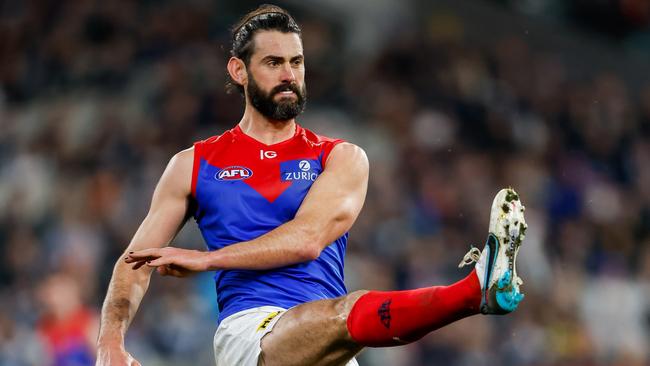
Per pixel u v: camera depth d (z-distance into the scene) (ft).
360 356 119.96
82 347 98.32
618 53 201.26
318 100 159.74
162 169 140.87
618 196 166.61
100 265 127.95
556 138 171.42
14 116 153.07
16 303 120.57
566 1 202.39
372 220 140.26
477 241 145.59
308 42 165.37
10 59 160.97
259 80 52.26
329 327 46.70
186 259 47.88
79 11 163.84
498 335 132.36
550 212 158.10
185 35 162.09
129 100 152.05
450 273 136.87
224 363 51.55
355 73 166.91
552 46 195.42
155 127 147.33
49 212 136.87
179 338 118.52
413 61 171.42
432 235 142.20
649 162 176.14
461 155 158.61
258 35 52.37
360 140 153.48
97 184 136.56
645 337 146.72
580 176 165.27
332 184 51.88
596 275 149.59
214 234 52.60
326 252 52.70
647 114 186.39
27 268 128.67
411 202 145.28
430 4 186.60
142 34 161.68
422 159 155.12
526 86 178.70
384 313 45.29
